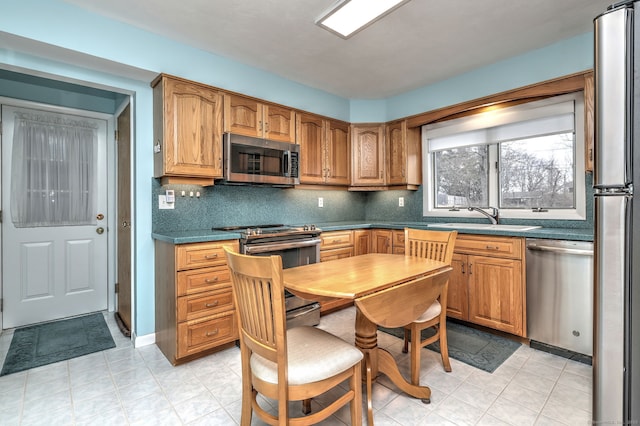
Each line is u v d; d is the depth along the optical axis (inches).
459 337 102.0
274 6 82.8
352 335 105.3
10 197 109.7
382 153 152.8
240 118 110.1
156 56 95.3
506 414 64.4
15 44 77.3
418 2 81.8
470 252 106.5
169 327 88.6
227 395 72.5
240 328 54.2
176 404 69.1
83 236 124.1
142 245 99.3
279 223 138.1
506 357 88.4
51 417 64.8
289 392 47.6
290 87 133.5
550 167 112.5
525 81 110.1
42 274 115.9
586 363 84.7
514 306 96.4
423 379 77.5
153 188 101.5
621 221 33.8
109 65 89.4
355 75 129.3
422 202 150.9
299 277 63.9
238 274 50.7
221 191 119.5
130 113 101.5
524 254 94.3
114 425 62.5
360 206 173.0
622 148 33.5
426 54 110.7
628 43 32.9
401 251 130.0
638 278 33.2
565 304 87.0
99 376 80.6
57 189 118.3
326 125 141.6
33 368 84.4
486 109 126.0
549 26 93.4
